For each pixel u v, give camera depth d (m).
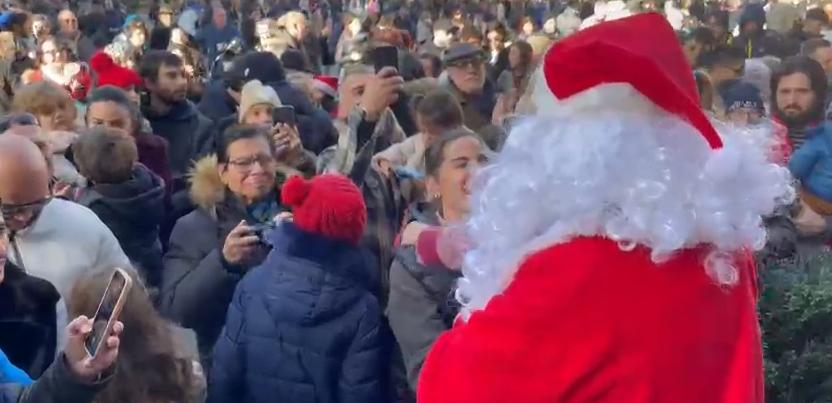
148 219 4.06
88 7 16.27
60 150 4.55
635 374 1.59
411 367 3.16
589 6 12.97
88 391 2.16
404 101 4.95
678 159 1.68
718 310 1.65
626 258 1.65
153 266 4.10
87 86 7.21
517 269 1.71
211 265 3.67
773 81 5.01
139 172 4.14
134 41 10.70
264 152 3.90
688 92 1.71
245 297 3.27
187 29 13.50
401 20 14.77
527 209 1.72
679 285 1.63
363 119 4.19
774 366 2.52
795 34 9.91
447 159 3.35
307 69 7.40
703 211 1.66
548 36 10.47
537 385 1.61
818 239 4.13
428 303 3.15
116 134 4.12
